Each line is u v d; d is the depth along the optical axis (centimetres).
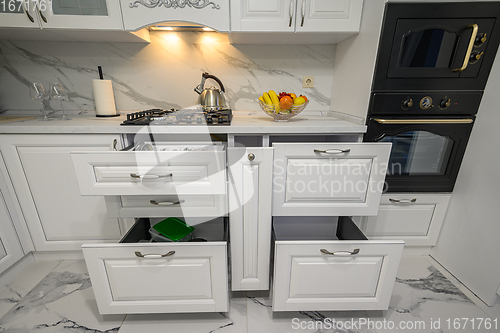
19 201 128
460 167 130
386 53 109
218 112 140
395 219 142
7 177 123
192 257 89
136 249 87
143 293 94
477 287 122
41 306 115
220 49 154
